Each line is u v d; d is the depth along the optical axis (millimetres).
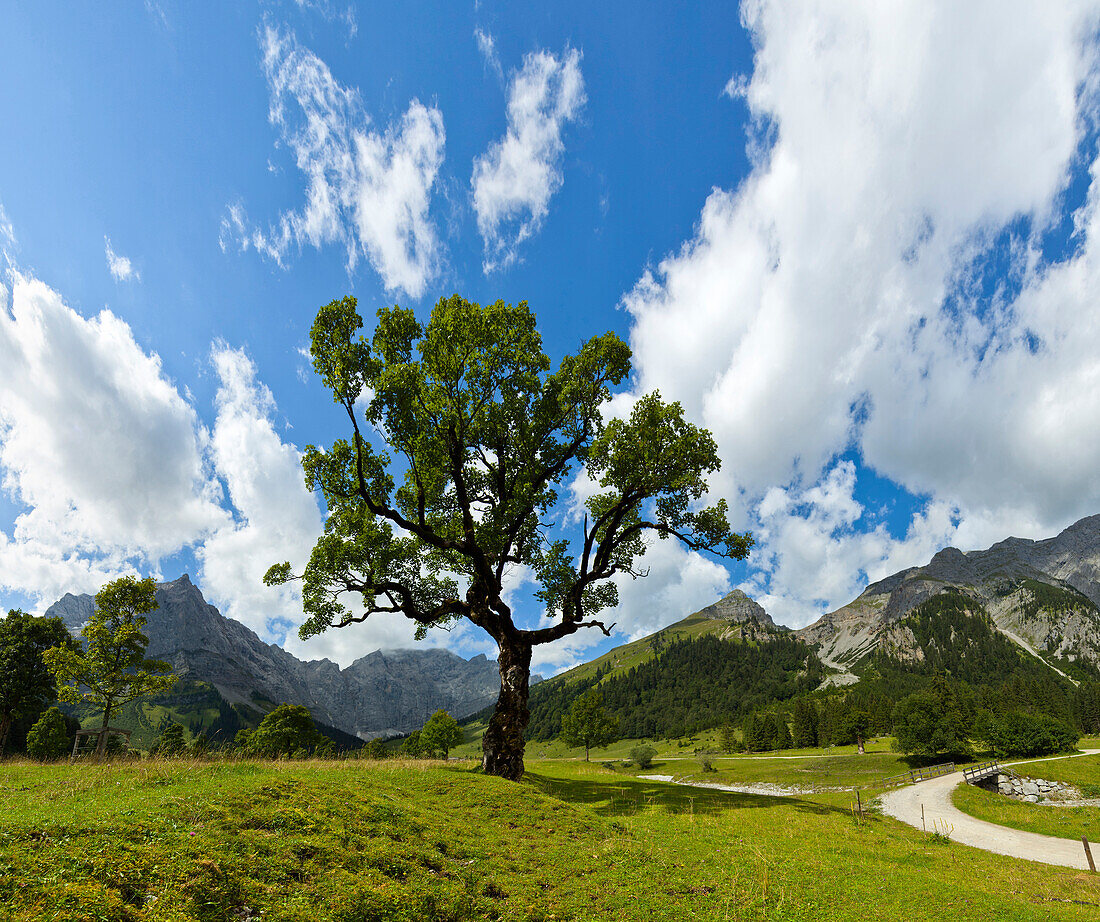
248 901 7586
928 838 25359
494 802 16609
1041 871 21344
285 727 64938
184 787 12719
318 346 24094
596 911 9891
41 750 48719
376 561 26953
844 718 118125
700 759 114875
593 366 27672
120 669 30172
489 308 25734
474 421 26688
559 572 29641
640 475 25422
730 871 13352
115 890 6832
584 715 86812
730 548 26953
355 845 10383
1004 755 81375
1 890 6262
